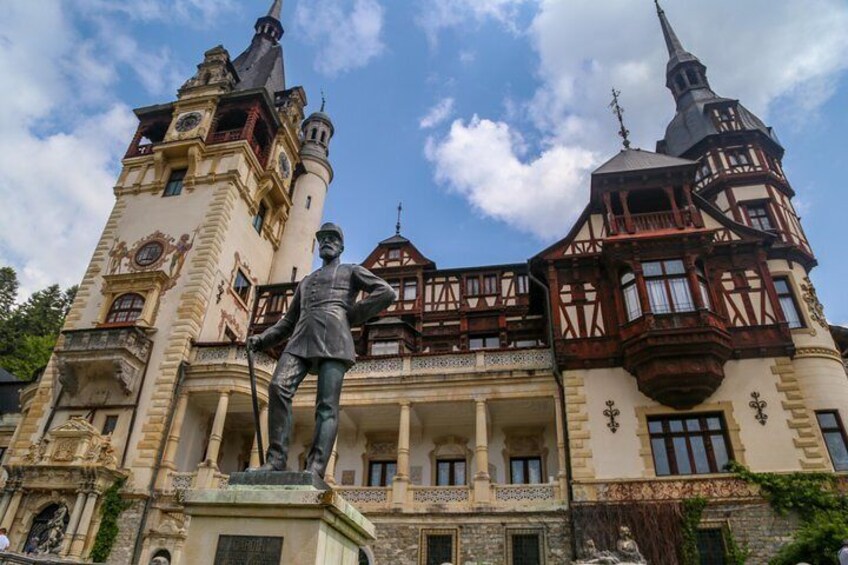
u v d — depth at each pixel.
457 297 28.61
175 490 21.11
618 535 16.95
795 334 20.84
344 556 4.73
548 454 22.39
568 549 17.62
